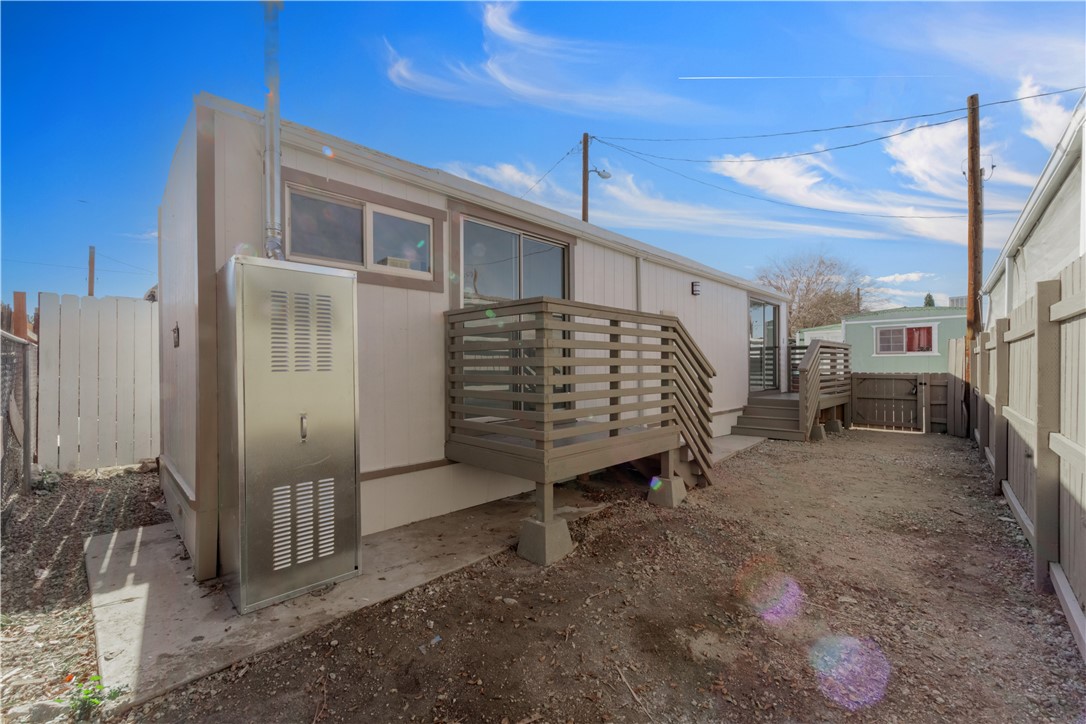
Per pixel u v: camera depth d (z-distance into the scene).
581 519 4.15
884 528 4.04
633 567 3.23
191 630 2.37
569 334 5.64
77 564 3.22
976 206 9.28
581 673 2.11
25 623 2.48
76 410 5.47
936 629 2.48
